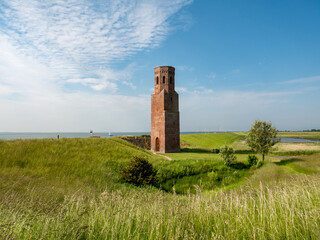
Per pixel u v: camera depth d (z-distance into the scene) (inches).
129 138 2295.8
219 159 1382.9
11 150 890.1
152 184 840.3
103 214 227.0
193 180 1078.4
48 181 629.3
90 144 1256.8
